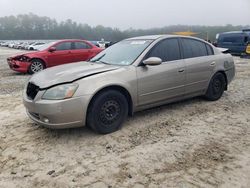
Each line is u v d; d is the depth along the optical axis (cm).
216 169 321
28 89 416
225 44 1758
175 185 292
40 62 1036
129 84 423
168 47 494
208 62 553
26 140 404
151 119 482
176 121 473
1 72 1142
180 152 362
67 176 312
